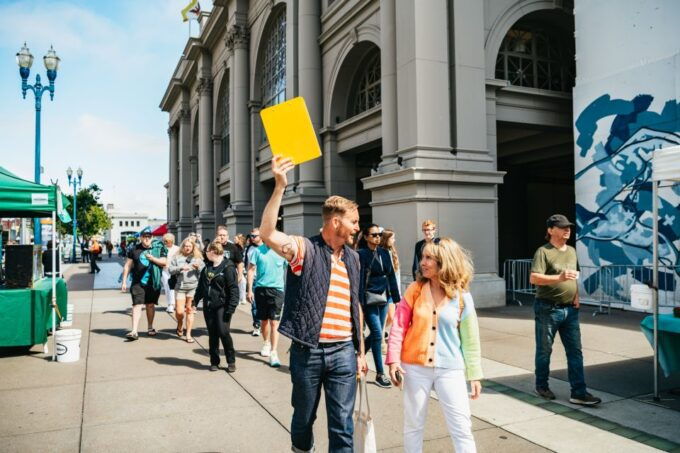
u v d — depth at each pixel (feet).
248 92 87.25
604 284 37.45
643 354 22.88
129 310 41.06
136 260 28.76
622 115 36.37
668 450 12.78
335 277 10.21
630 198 35.78
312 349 9.78
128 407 16.66
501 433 13.99
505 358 22.38
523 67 47.34
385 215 41.47
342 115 59.16
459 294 10.51
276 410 16.34
